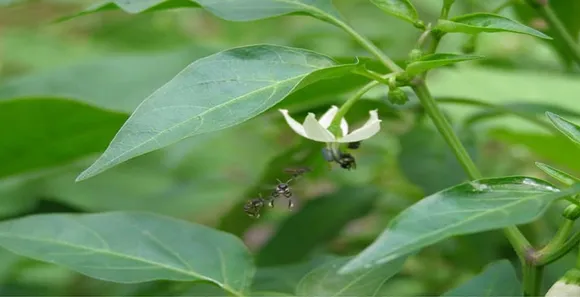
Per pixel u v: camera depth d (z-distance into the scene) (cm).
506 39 70
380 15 87
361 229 59
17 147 48
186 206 66
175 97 35
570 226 37
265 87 36
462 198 33
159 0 41
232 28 88
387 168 58
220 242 42
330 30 64
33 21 111
